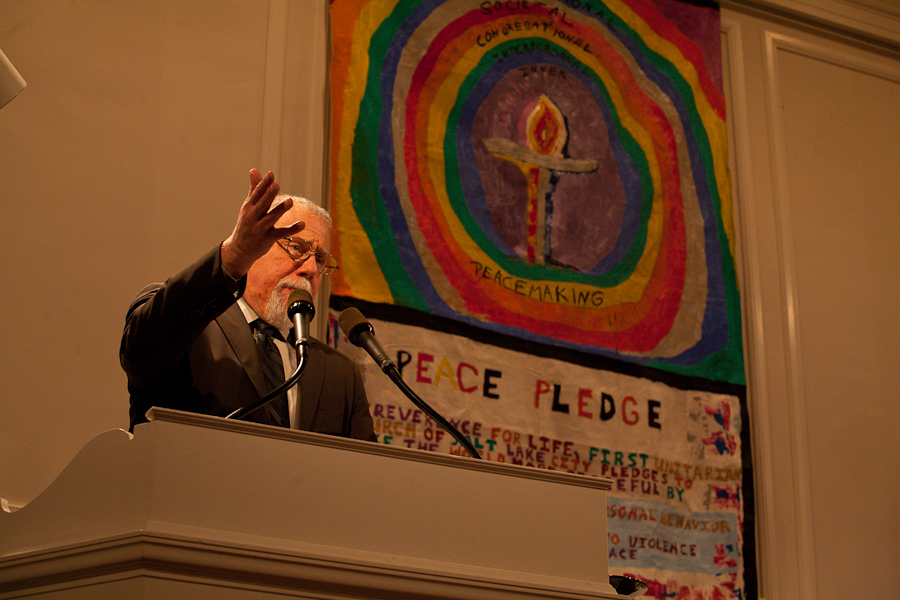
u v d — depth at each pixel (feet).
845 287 12.61
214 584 3.32
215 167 9.71
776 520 11.09
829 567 11.10
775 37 13.58
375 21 10.82
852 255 12.84
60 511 3.52
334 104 10.28
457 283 10.32
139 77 9.71
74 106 9.32
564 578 3.97
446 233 10.46
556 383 10.43
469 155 10.91
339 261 9.73
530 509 4.00
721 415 11.11
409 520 3.75
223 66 10.14
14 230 8.68
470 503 3.89
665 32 12.67
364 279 9.80
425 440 9.50
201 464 3.50
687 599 10.16
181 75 9.90
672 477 10.62
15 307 8.45
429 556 3.73
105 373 8.59
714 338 11.44
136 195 9.27
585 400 10.51
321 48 10.72
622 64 12.22
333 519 3.62
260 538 3.48
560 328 10.69
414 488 3.80
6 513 3.57
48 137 9.11
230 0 10.44
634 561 10.05
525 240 10.91
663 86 12.35
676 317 11.35
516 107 11.40
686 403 11.00
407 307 9.91
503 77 11.43
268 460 3.59
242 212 4.34
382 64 10.71
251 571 3.36
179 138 9.66
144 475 3.45
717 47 12.96
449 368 9.91
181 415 3.52
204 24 10.21
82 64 9.50
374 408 9.36
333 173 10.04
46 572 3.34
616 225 11.47
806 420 11.69
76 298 8.70
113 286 8.87
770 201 12.64
